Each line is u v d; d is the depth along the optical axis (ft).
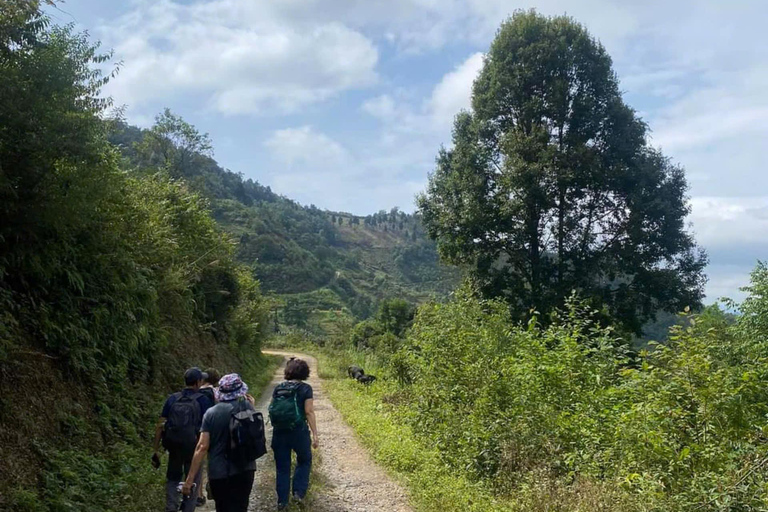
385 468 29.37
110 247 29.89
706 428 19.77
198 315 62.08
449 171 88.89
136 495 20.88
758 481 16.79
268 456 32.24
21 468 17.62
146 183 51.93
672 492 18.63
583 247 80.33
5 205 20.63
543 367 28.19
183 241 53.98
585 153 74.54
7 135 19.76
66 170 21.75
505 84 81.10
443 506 21.71
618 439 22.29
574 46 80.02
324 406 57.31
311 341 248.11
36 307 23.53
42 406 20.93
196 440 19.88
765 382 21.40
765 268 48.29
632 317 77.61
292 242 443.32
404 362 55.11
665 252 78.54
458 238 82.94
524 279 84.02
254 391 65.16
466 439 28.19
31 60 20.03
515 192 76.74
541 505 19.58
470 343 35.73
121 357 30.17
